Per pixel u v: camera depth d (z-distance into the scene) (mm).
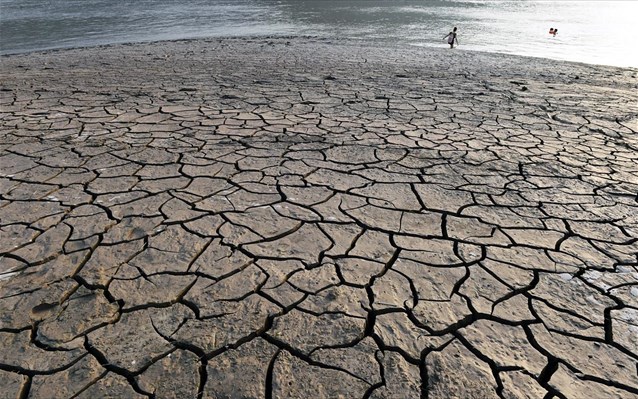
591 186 3350
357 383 1633
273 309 1998
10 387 1583
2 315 1916
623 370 1706
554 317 1974
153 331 1856
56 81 7199
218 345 1792
